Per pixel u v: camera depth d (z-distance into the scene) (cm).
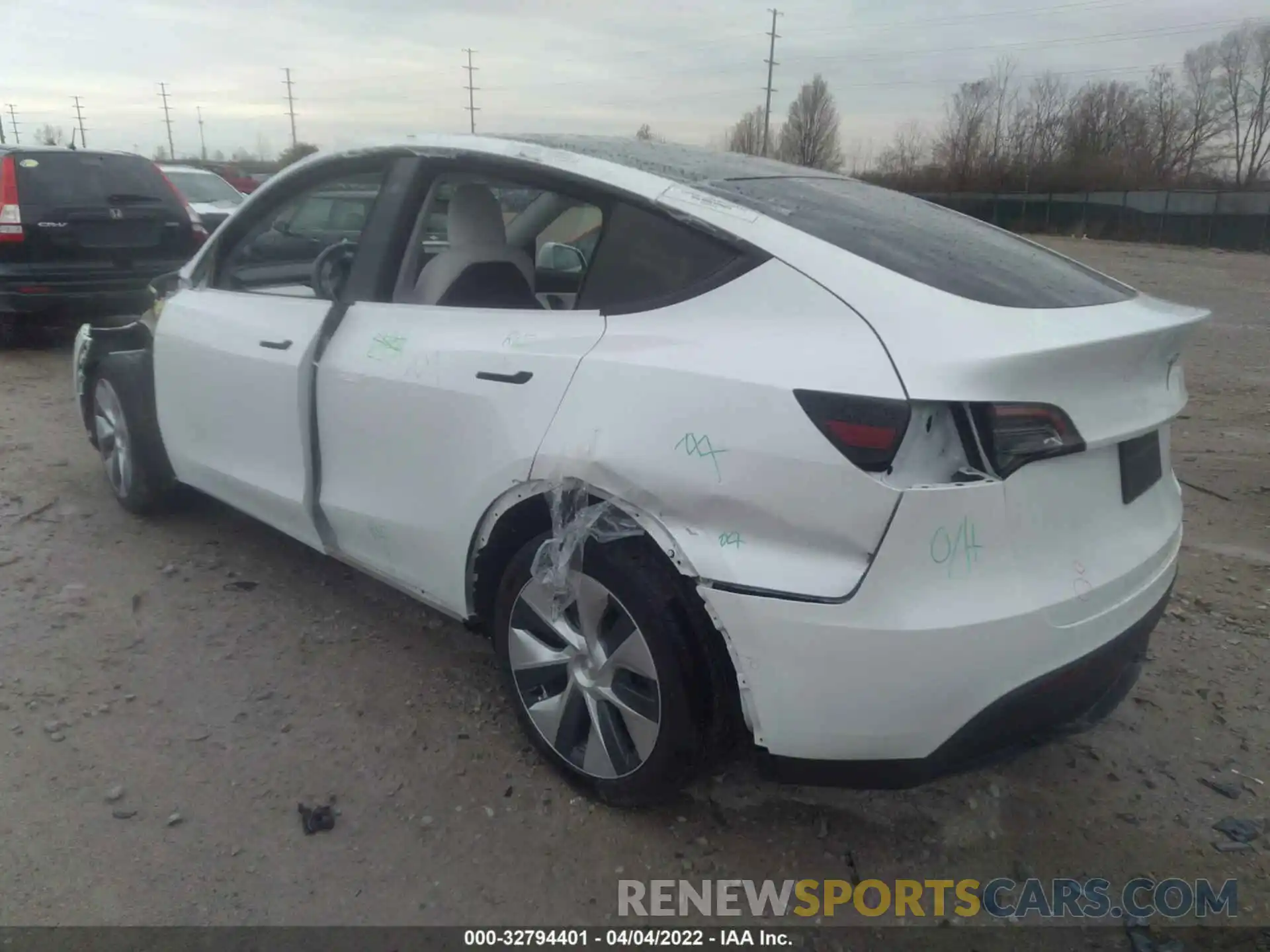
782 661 229
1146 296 295
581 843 270
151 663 348
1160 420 254
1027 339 224
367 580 418
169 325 420
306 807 278
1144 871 269
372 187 369
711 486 234
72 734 306
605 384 254
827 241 252
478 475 283
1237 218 3425
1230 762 315
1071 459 237
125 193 825
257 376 367
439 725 318
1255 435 710
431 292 323
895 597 218
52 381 747
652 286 266
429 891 252
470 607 307
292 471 363
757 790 293
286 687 337
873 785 238
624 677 265
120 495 475
